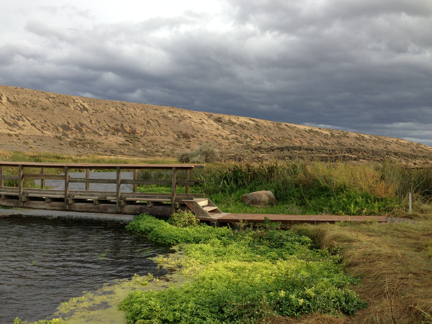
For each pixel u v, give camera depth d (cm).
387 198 1227
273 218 1040
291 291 501
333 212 1198
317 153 4697
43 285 614
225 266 668
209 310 467
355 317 439
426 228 828
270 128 11188
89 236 984
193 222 1048
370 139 11150
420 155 5575
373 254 628
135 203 1223
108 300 550
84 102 9688
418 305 411
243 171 1703
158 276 658
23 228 1082
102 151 5912
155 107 10862
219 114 11994
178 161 4453
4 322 477
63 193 1244
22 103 8231
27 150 5056
